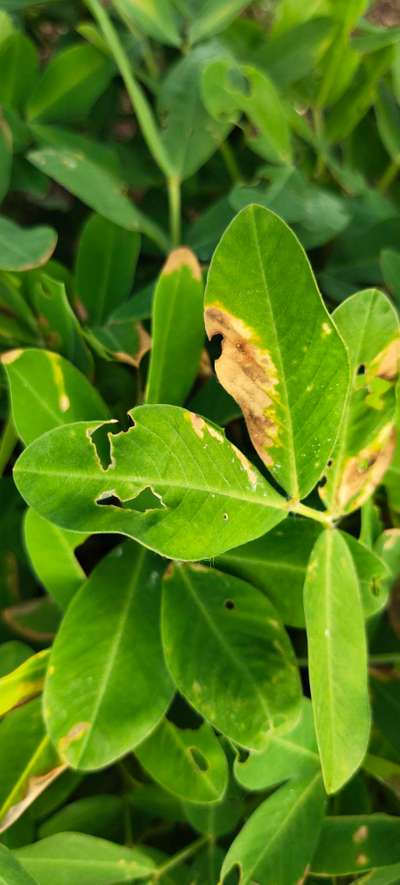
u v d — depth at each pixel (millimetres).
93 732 234
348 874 261
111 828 280
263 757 247
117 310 281
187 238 300
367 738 228
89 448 208
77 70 309
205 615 245
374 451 244
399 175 342
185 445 214
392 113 326
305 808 253
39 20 343
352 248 313
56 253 338
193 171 295
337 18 306
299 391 221
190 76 300
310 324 217
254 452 288
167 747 254
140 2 302
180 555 210
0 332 281
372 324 240
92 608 246
